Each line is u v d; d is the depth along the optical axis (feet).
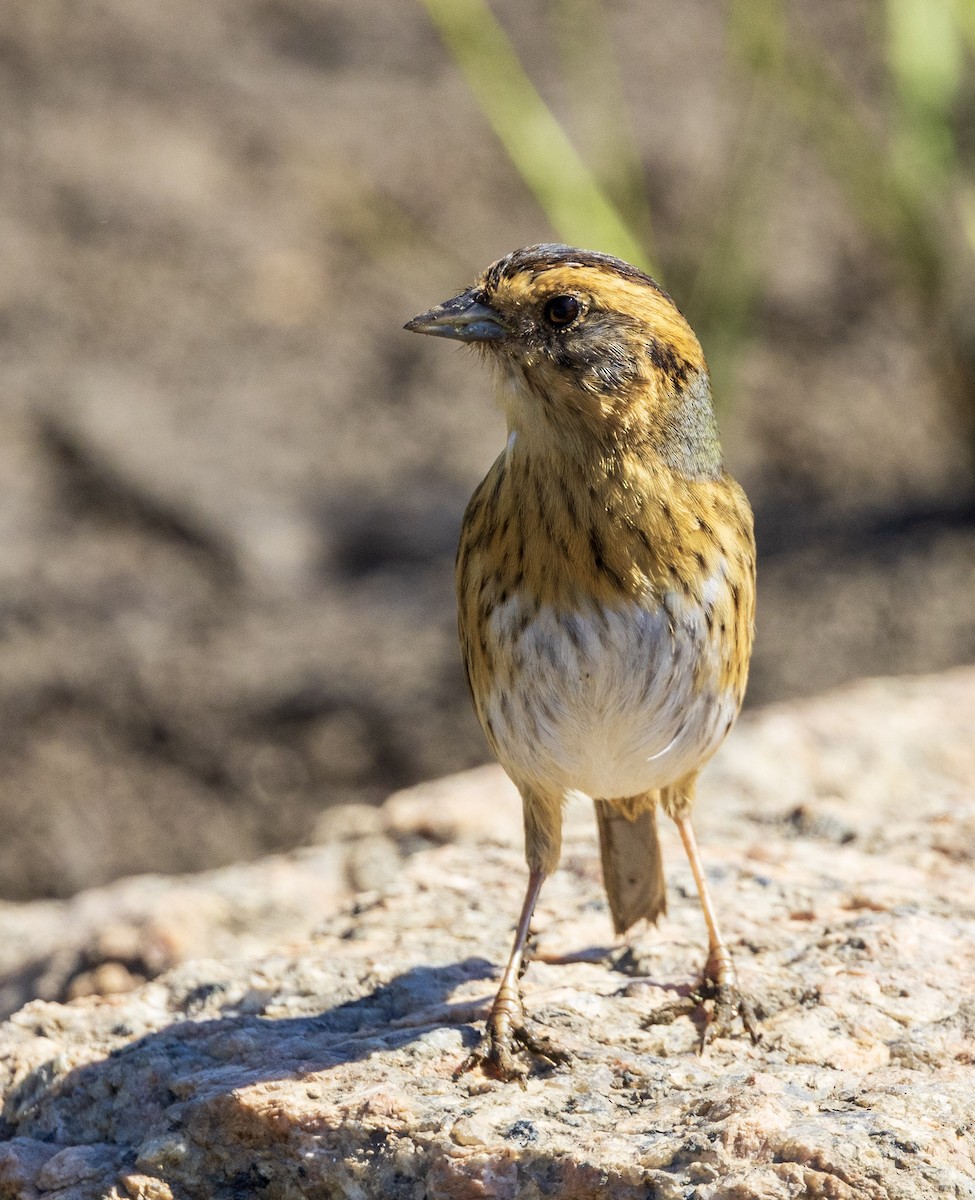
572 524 19.61
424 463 54.34
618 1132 17.51
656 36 71.97
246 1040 20.24
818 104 52.85
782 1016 20.08
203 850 41.42
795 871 24.77
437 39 73.20
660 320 19.97
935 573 48.60
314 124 67.05
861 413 55.77
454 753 43.32
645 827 21.91
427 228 62.13
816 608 47.91
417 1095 18.45
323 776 43.21
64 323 58.65
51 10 72.95
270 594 49.24
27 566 49.70
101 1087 20.02
